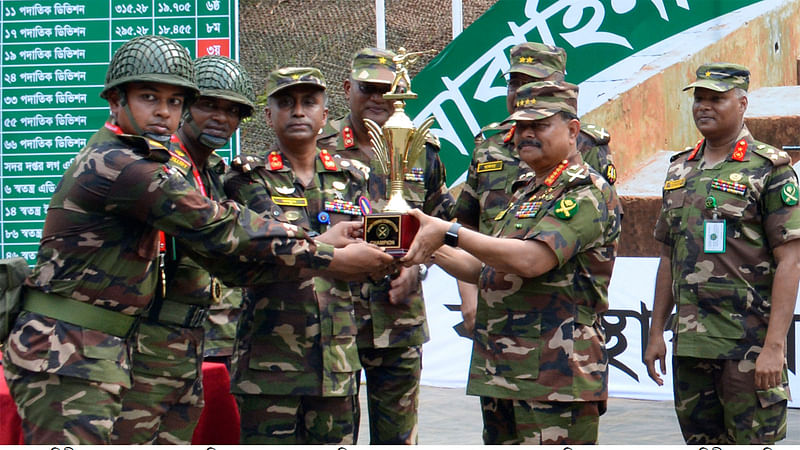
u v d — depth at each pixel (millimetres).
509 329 3557
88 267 3059
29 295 3098
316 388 3830
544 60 4574
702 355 4320
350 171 4141
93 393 3027
